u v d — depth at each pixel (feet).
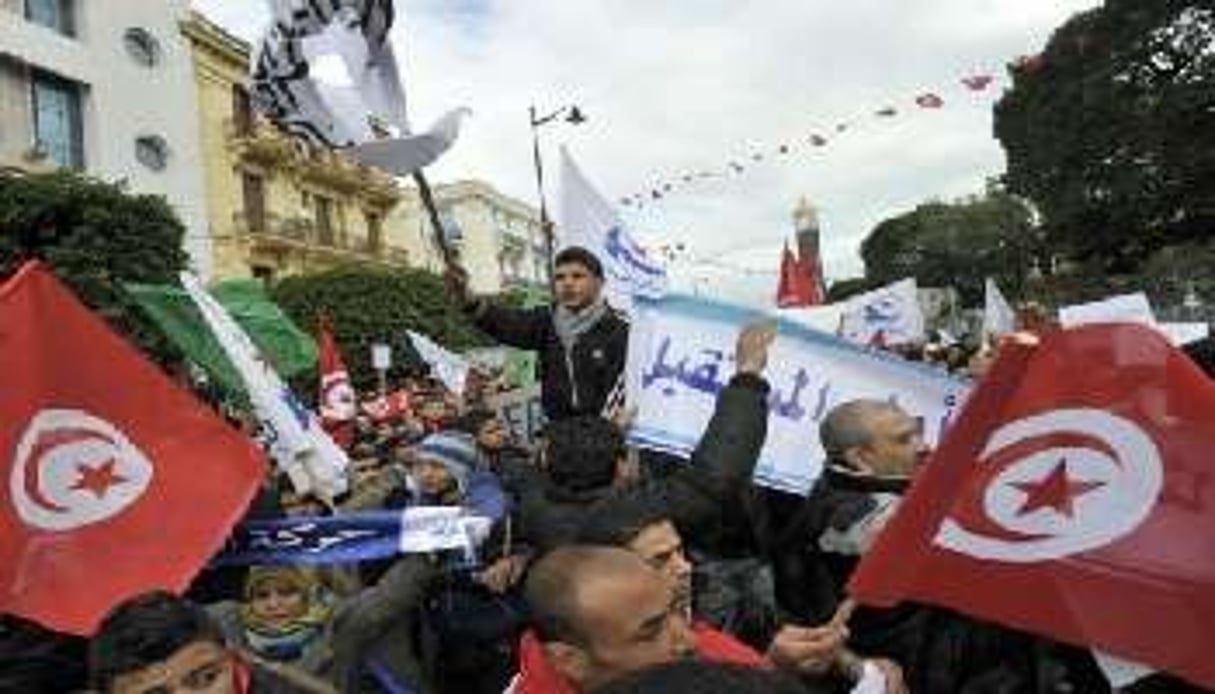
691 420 16.38
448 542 13.25
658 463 17.95
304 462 16.97
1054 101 124.06
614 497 10.21
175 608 9.37
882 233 196.34
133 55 136.77
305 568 13.32
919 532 9.37
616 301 23.29
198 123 147.43
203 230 145.28
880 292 36.06
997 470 9.22
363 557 13.24
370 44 16.22
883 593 9.43
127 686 9.21
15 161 119.24
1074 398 9.11
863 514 12.00
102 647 9.27
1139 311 19.02
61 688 12.16
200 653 9.31
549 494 12.53
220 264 151.33
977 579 9.21
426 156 16.40
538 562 8.56
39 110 124.26
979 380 9.41
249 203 160.76
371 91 16.24
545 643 8.27
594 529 9.87
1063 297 120.26
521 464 16.34
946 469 9.34
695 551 12.98
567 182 23.49
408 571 13.21
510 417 37.60
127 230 86.33
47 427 12.04
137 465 12.22
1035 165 127.95
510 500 14.78
